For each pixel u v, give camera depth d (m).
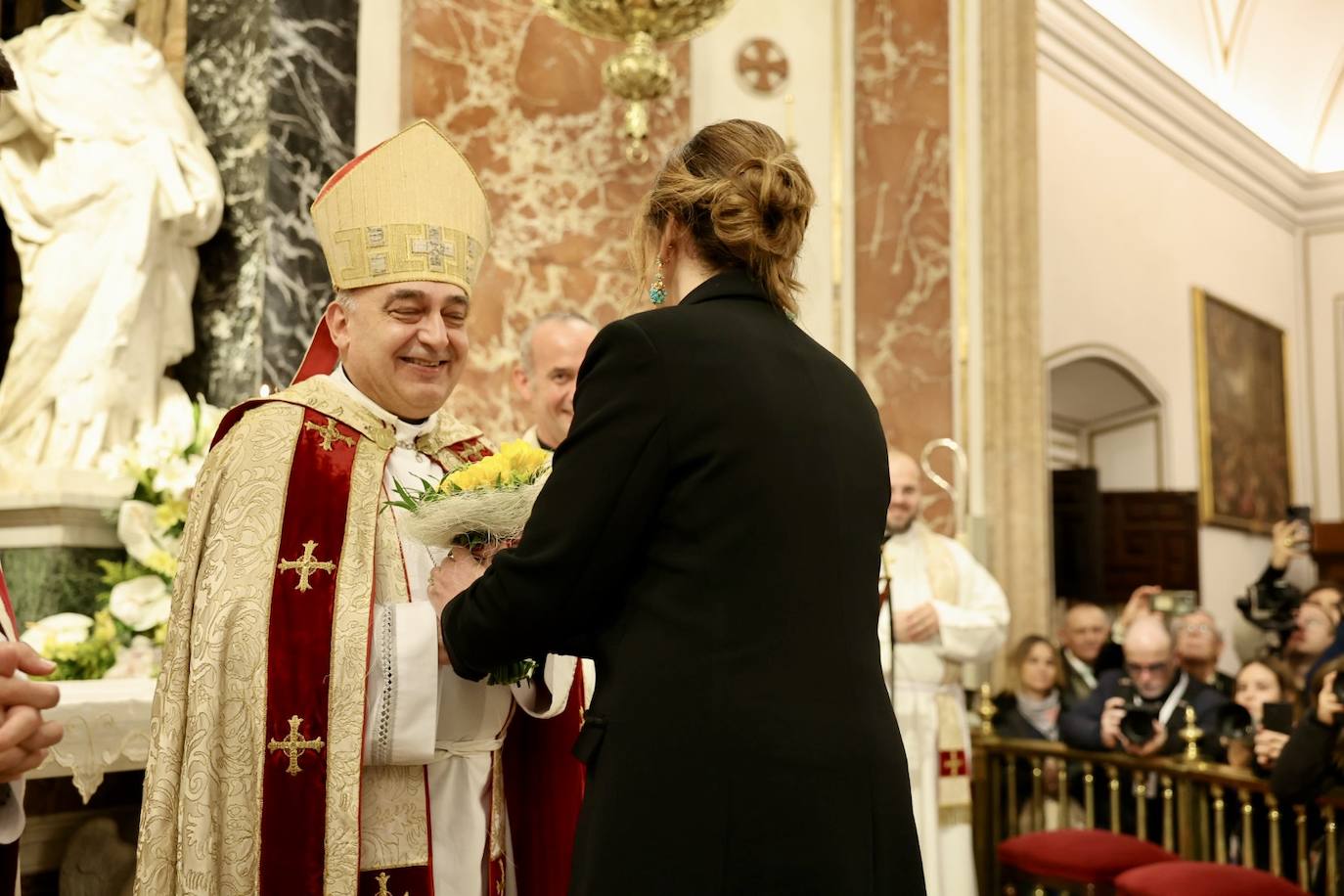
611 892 1.58
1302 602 6.01
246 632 2.10
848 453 1.77
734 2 5.40
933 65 7.05
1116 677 5.27
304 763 2.06
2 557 4.18
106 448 4.51
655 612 1.68
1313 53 14.06
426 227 2.28
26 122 4.62
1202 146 12.80
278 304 5.00
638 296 1.93
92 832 3.66
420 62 5.70
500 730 2.30
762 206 1.80
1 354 5.25
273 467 2.20
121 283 4.57
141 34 5.30
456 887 2.19
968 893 5.07
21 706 1.82
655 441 1.68
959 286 6.95
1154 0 12.30
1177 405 12.12
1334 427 14.31
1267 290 13.95
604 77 5.59
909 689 5.14
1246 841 4.36
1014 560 6.82
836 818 1.61
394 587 2.20
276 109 5.07
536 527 1.70
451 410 5.68
